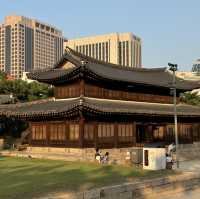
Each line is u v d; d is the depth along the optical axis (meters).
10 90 85.06
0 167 34.50
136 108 48.03
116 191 24.52
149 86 53.84
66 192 22.34
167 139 54.38
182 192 30.38
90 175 29.41
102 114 42.38
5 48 184.25
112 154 44.88
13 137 72.44
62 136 43.84
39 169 33.09
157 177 29.20
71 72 43.84
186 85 62.25
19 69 181.38
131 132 48.19
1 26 185.88
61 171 31.75
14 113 46.69
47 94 87.38
